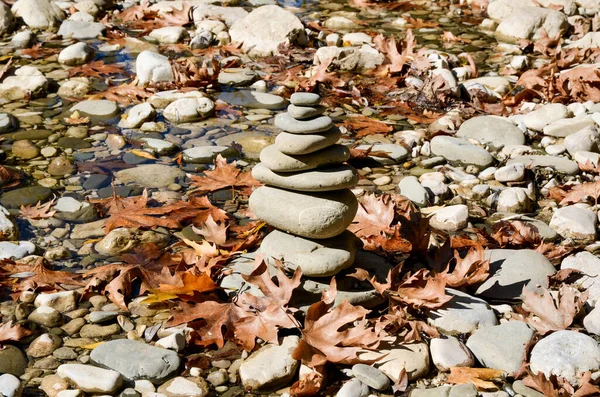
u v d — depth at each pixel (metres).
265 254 2.23
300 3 4.70
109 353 2.08
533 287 2.27
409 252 2.34
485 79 3.38
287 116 2.21
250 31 3.77
